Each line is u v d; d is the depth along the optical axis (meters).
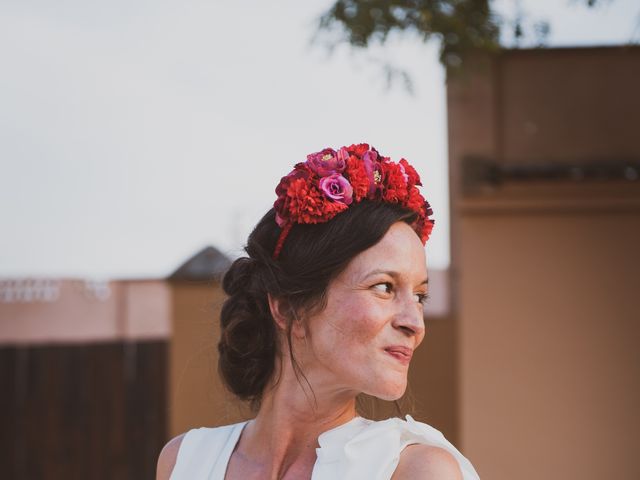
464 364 5.32
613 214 5.26
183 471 1.86
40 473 6.54
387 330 1.62
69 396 6.59
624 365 5.22
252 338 1.80
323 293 1.65
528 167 5.16
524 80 5.25
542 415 5.26
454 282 6.20
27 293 6.91
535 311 5.29
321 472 1.65
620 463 5.19
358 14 4.59
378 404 1.97
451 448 1.66
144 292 7.07
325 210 1.65
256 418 1.86
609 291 5.25
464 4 4.64
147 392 6.67
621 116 5.17
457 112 5.28
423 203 1.73
